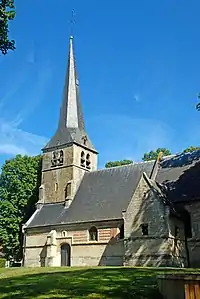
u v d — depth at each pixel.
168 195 38.19
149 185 36.06
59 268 30.31
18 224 58.94
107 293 15.03
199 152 41.78
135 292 15.01
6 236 58.41
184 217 36.12
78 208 46.50
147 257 33.94
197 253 34.25
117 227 41.06
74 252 43.44
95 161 55.22
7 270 31.89
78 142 52.72
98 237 42.06
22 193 60.47
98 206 44.66
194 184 37.81
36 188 61.38
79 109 57.41
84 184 50.16
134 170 46.62
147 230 34.84
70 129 54.66
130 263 34.66
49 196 51.84
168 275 13.04
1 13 16.05
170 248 33.09
